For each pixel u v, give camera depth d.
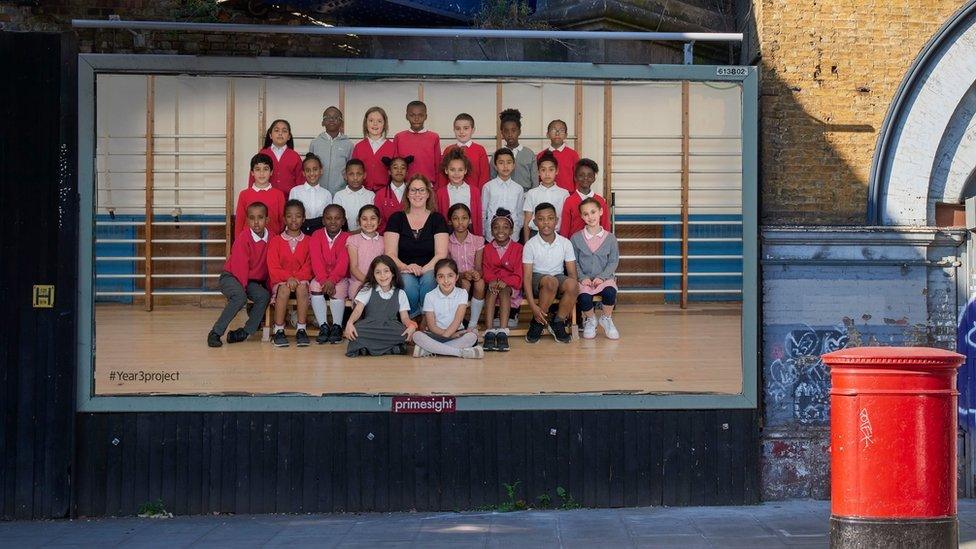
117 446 10.21
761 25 10.77
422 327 10.38
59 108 10.23
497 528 9.42
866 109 10.79
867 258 10.70
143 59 10.18
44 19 11.59
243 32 10.74
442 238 10.44
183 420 10.23
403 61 10.35
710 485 10.40
